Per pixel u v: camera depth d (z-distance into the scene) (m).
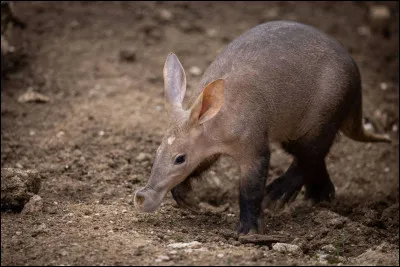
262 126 11.34
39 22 19.48
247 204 11.21
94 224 10.71
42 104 16.17
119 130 15.30
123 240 9.96
